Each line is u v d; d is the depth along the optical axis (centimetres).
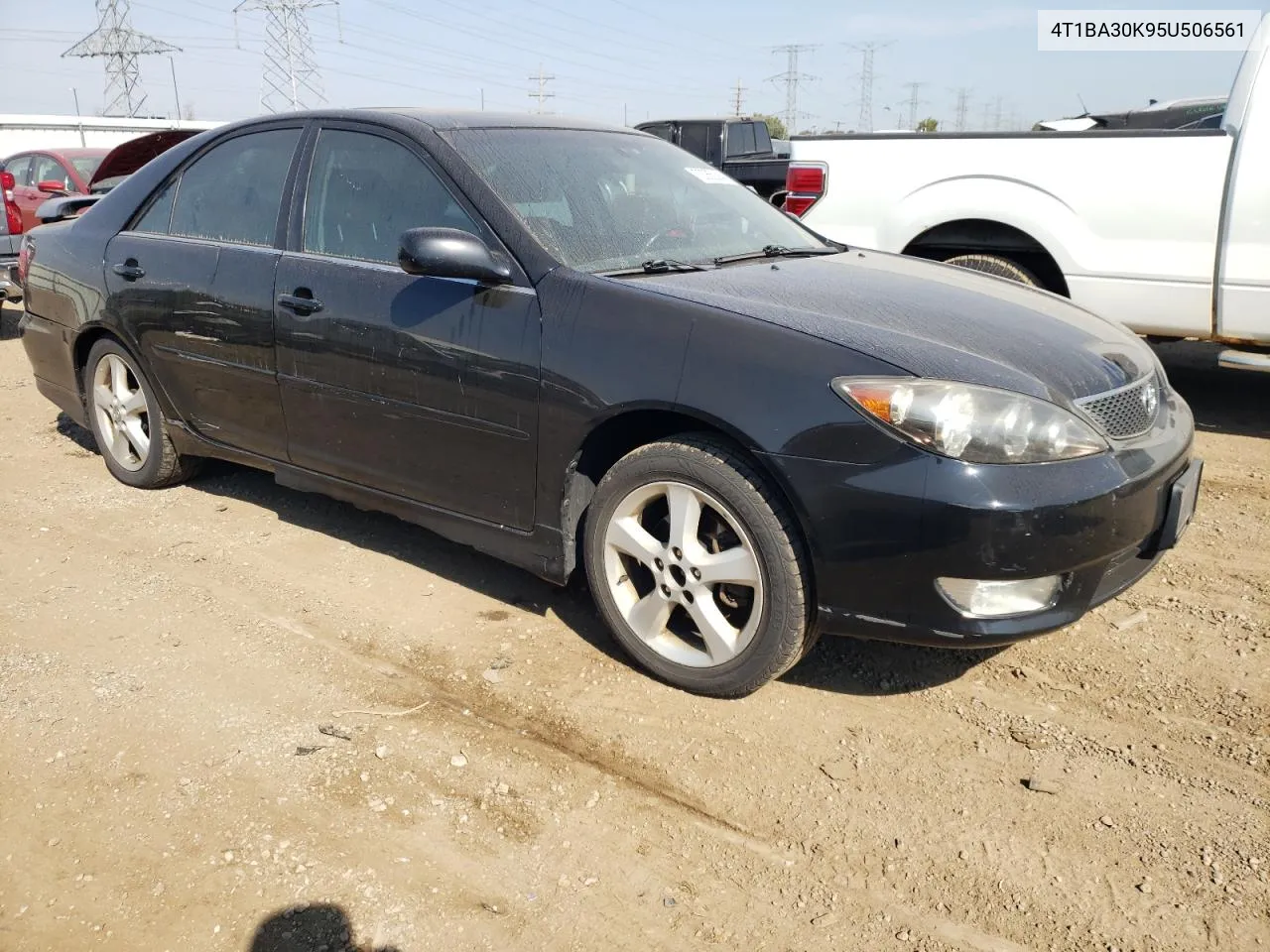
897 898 226
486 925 219
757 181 1139
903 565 256
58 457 531
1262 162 484
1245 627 337
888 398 253
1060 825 247
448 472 336
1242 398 613
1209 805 253
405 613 353
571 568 319
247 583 377
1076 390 273
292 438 384
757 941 215
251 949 213
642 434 313
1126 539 265
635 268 321
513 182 335
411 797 258
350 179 362
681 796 259
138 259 427
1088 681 310
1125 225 525
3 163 1202
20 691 306
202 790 261
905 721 291
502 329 309
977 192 562
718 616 292
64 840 245
